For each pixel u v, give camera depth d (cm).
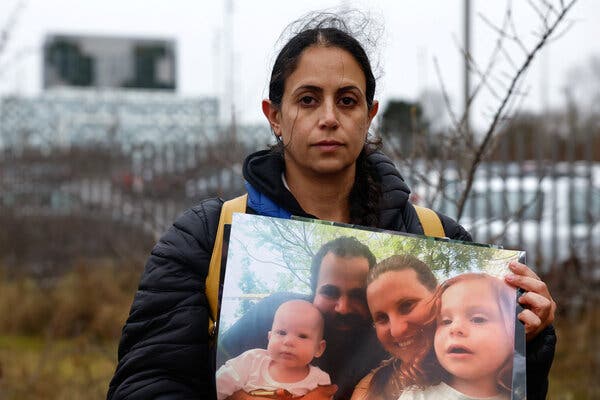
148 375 226
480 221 952
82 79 4191
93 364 730
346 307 223
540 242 908
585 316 829
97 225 1177
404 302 224
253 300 222
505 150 880
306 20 256
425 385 222
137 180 1062
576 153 1085
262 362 219
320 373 220
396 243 227
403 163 505
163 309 229
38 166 1205
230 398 218
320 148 228
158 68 4306
